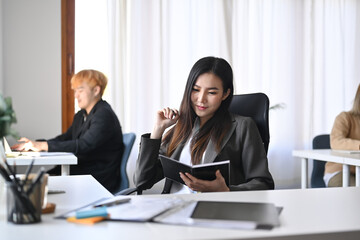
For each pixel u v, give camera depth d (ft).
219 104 5.99
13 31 12.91
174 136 6.24
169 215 3.10
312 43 16.03
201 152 5.95
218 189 4.72
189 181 4.74
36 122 13.23
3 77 12.80
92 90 9.97
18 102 13.03
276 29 15.67
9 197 2.99
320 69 16.19
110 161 9.48
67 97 13.57
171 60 14.52
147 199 3.72
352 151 9.02
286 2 15.71
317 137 10.64
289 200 3.84
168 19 14.37
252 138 5.93
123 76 13.83
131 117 13.98
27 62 13.09
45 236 2.67
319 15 16.15
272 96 15.71
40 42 13.20
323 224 2.95
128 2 13.93
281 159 15.80
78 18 13.58
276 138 15.75
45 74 13.29
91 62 13.73
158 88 14.26
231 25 15.03
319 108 16.24
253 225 2.80
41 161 7.48
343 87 16.44
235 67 15.16
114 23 13.67
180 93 14.60
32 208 2.98
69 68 13.53
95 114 9.58
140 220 2.97
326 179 9.56
